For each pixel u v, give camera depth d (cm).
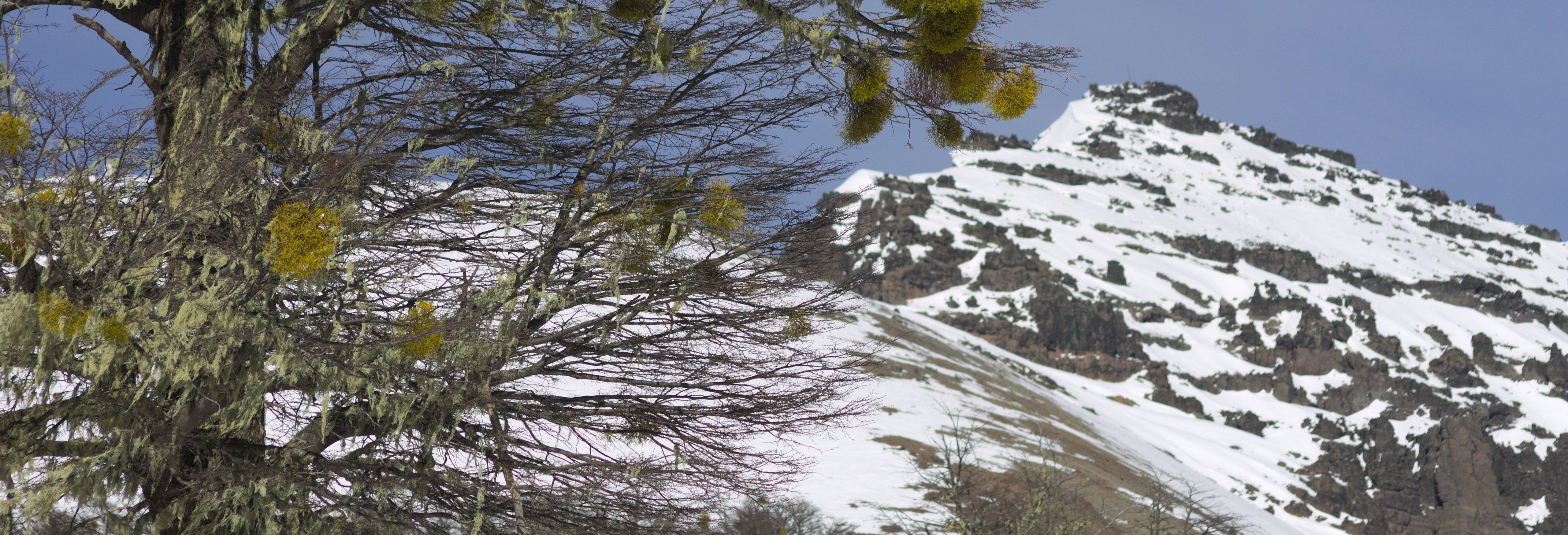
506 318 596
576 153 743
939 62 634
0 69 539
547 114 747
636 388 693
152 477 570
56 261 515
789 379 674
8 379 522
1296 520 11831
